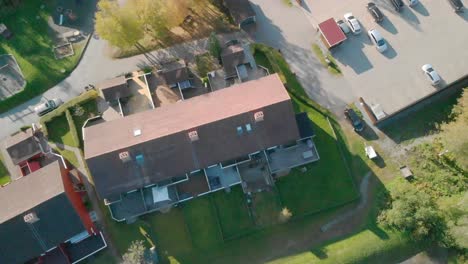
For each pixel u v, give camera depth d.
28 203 61.59
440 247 68.81
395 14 78.25
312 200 69.19
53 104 72.56
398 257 68.25
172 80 71.38
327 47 76.31
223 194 68.56
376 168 71.38
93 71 74.56
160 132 63.72
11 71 74.31
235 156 65.56
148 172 64.06
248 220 68.00
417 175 71.12
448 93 75.50
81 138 70.88
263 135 65.31
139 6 69.12
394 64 75.81
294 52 76.06
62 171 65.50
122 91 70.88
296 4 78.31
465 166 68.69
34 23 76.69
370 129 73.06
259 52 75.19
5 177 70.06
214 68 74.25
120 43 70.31
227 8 77.00
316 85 74.62
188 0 71.75
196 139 63.12
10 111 72.81
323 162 70.62
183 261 66.44
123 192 64.31
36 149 68.75
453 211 67.44
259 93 66.62
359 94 74.31
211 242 67.19
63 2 77.75
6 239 61.31
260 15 77.69
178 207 67.94
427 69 74.44
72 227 63.16
